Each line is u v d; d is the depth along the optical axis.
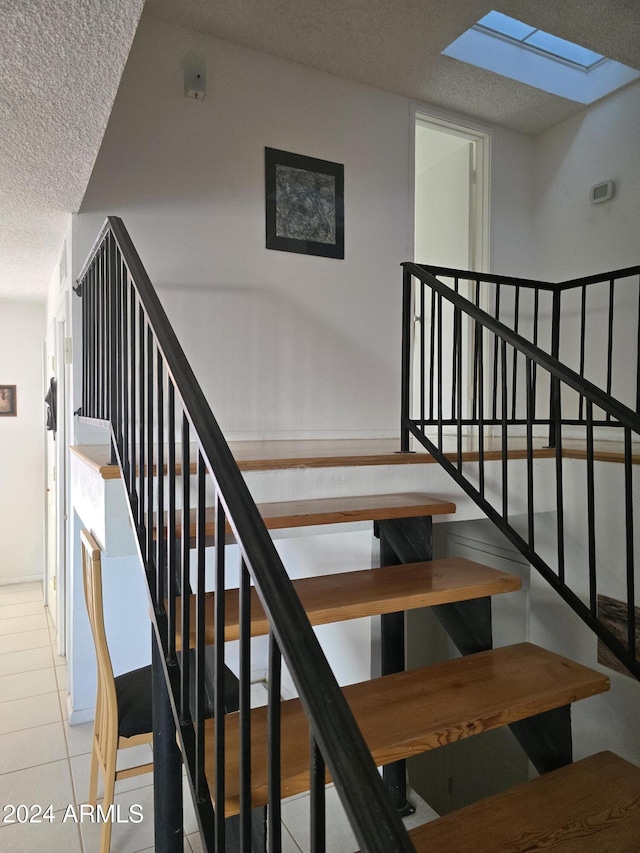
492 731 3.23
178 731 1.20
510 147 3.92
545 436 3.48
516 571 2.96
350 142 3.32
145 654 2.81
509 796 1.25
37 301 4.72
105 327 1.92
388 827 0.53
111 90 1.50
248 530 0.80
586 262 3.62
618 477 2.21
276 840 0.75
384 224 3.46
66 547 3.21
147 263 2.78
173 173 2.83
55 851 1.82
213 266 2.95
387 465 2.10
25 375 4.81
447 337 4.09
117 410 1.76
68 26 1.24
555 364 1.66
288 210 3.14
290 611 0.71
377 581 1.67
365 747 0.60
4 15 1.19
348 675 2.98
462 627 1.75
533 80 3.35
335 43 2.95
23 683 3.01
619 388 3.37
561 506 1.71
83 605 2.65
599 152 3.54
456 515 2.21
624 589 2.21
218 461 0.90
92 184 2.63
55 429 3.68
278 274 3.13
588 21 2.72
